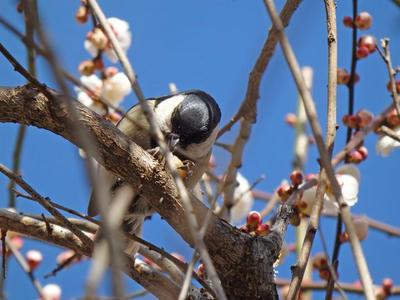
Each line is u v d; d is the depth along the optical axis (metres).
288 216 6.17
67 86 3.10
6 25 4.23
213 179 8.03
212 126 7.71
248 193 8.05
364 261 3.64
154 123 4.21
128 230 7.88
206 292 6.21
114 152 5.31
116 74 7.42
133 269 6.08
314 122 3.93
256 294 5.68
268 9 4.05
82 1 7.05
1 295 6.55
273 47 6.38
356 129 6.48
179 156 7.65
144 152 5.41
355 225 6.21
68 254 7.75
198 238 3.64
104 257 3.01
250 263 5.60
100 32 7.02
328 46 5.91
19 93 5.30
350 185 6.21
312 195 6.18
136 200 7.56
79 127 3.20
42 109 5.26
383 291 7.63
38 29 2.99
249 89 6.77
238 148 7.22
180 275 6.72
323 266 6.46
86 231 7.23
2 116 5.38
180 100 7.96
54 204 5.36
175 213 5.41
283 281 8.19
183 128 7.62
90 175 3.12
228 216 7.45
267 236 5.88
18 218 6.17
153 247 5.56
